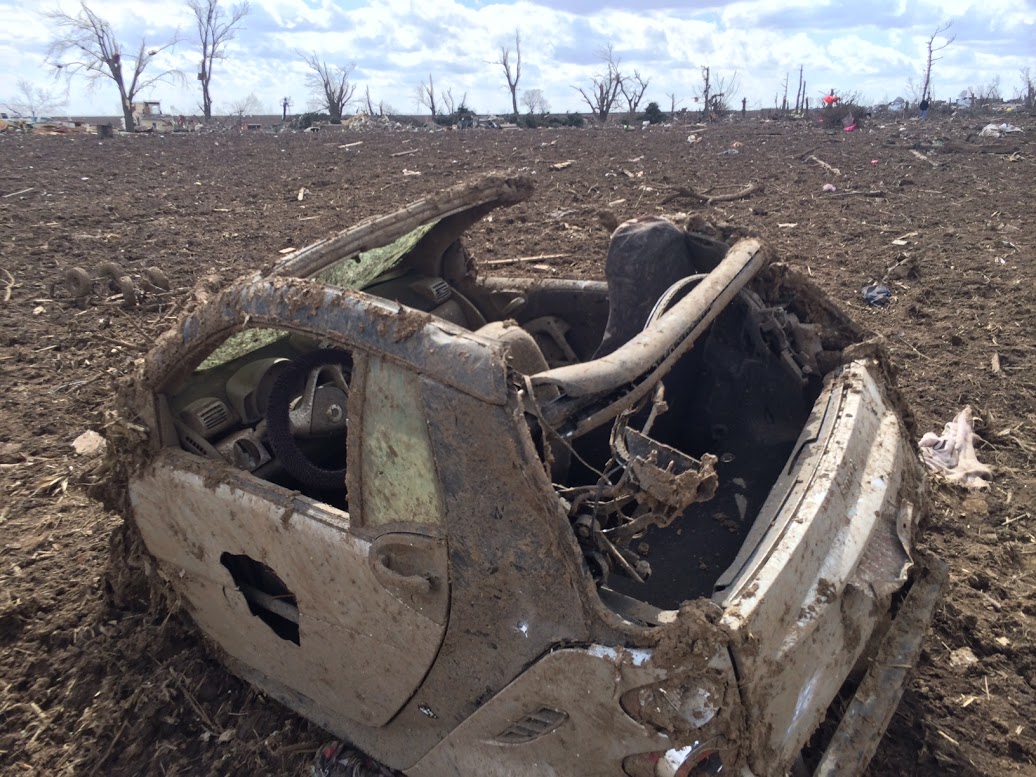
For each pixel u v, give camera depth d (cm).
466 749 269
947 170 1862
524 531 231
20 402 671
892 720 338
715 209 1452
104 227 1428
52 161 2681
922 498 335
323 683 311
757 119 5394
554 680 234
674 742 214
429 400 239
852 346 367
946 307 857
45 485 534
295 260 323
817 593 248
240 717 352
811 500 270
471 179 402
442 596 252
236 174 2272
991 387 649
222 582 327
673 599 303
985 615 396
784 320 371
